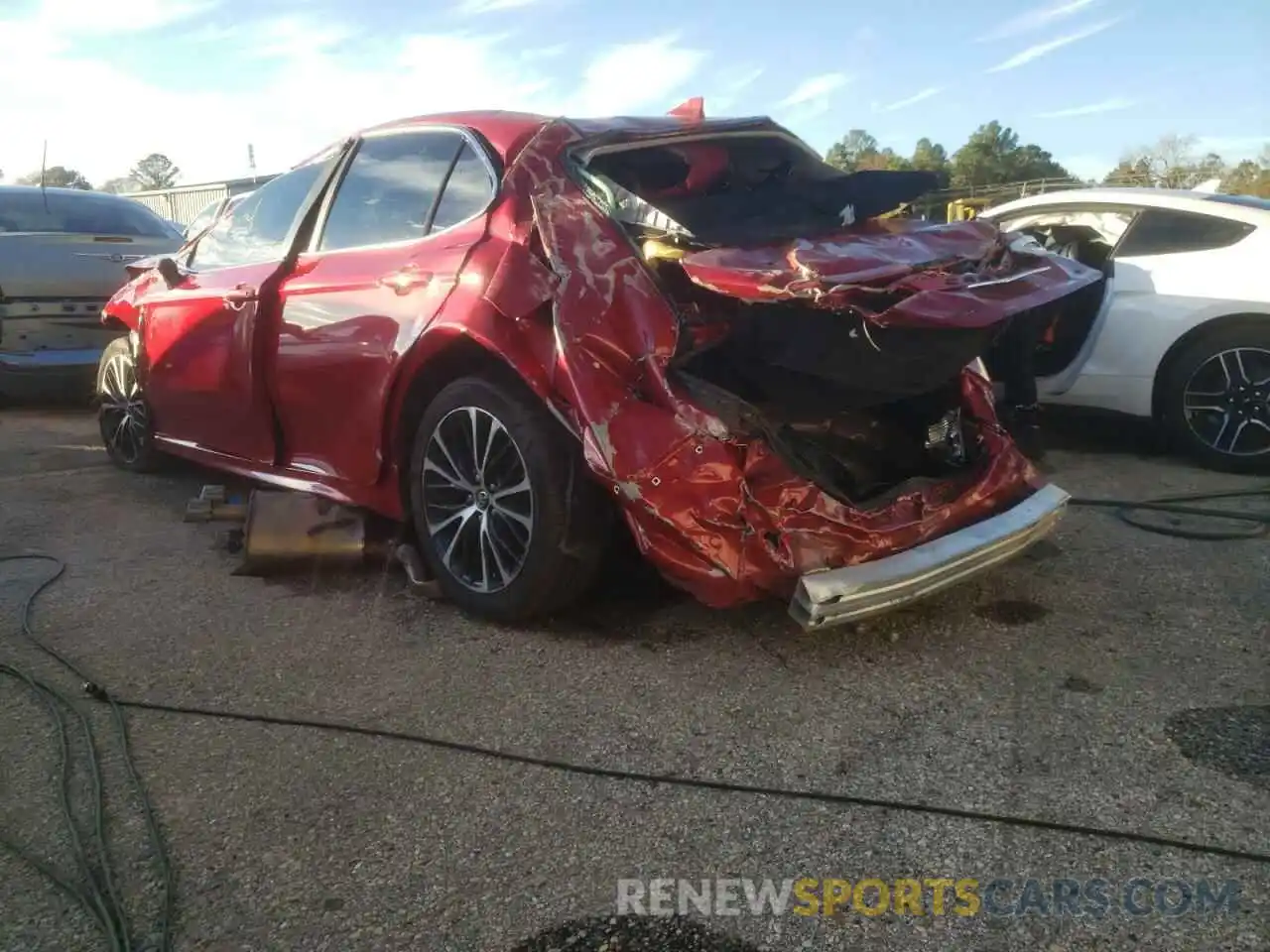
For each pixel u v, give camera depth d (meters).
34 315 7.38
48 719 3.05
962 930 2.11
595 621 3.66
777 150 4.23
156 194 23.89
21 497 5.48
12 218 7.74
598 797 2.60
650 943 2.10
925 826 2.45
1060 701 3.02
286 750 2.86
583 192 3.44
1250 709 2.94
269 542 4.11
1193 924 2.10
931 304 2.88
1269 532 4.43
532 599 3.46
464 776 2.71
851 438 3.53
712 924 2.15
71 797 2.65
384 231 4.04
